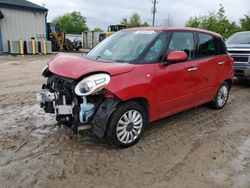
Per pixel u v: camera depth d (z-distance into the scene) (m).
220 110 6.15
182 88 4.75
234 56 8.55
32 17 20.69
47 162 3.59
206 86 5.41
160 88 4.27
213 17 39.88
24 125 4.84
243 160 3.83
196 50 5.09
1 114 5.40
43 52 20.12
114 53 4.51
